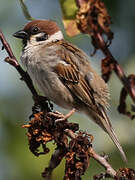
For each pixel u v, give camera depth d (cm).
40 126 708
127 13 1116
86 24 507
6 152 996
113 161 998
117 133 1024
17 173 977
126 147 1007
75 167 634
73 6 582
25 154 991
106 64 484
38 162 970
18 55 1077
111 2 1104
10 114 1070
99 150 1011
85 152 634
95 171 962
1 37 705
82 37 1103
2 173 976
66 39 1109
